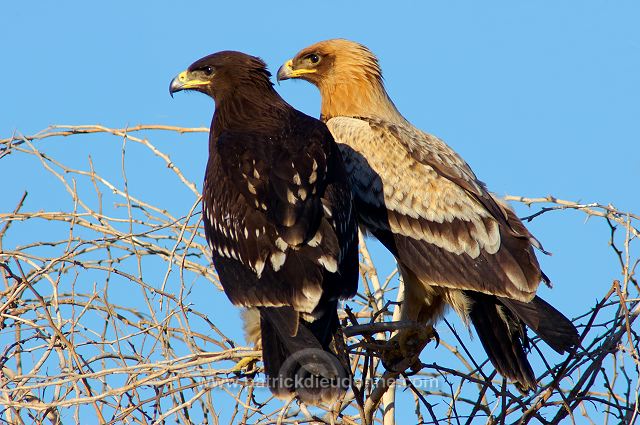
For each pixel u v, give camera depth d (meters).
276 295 10.55
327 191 11.44
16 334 11.44
